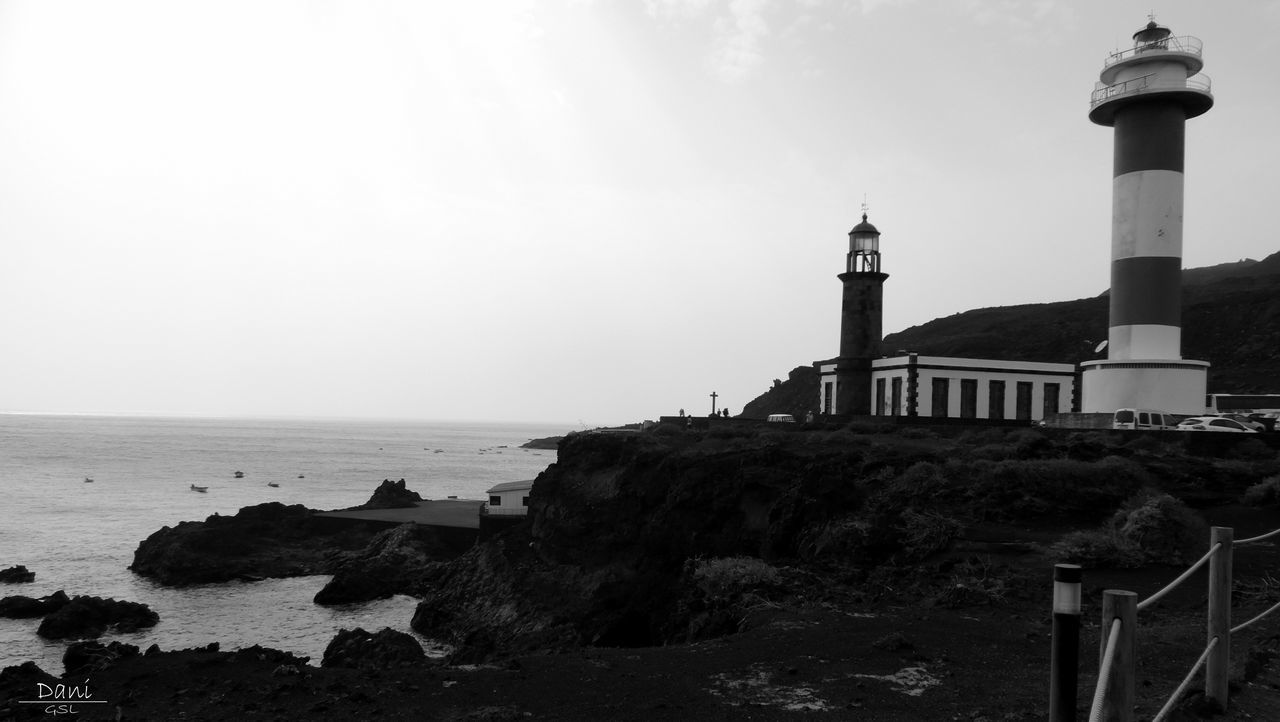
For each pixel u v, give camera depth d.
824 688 13.23
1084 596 18.94
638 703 12.88
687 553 34.44
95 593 49.19
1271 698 9.73
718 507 34.44
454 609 41.69
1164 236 41.81
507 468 159.88
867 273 60.59
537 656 16.94
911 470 30.97
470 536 58.62
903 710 11.88
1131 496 27.06
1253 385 83.88
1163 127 41.81
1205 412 46.16
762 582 23.95
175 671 15.66
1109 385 43.47
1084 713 10.59
